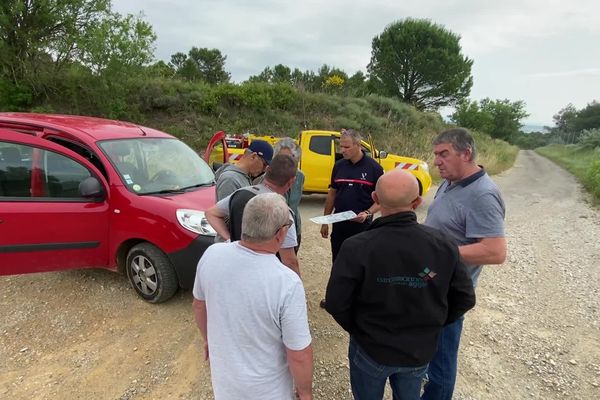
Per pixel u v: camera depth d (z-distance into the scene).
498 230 2.04
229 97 19.16
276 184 2.27
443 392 2.37
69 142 3.84
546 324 3.90
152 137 4.36
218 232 2.46
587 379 3.08
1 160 3.73
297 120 20.12
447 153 2.13
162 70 21.00
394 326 1.74
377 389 1.94
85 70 14.77
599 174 13.27
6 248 3.53
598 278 5.11
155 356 3.06
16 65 14.38
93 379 2.81
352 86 27.02
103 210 3.69
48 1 13.42
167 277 3.58
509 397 2.86
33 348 3.12
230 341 1.58
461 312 1.85
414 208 1.77
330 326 3.65
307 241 6.14
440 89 32.88
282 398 1.64
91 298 3.81
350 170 3.52
